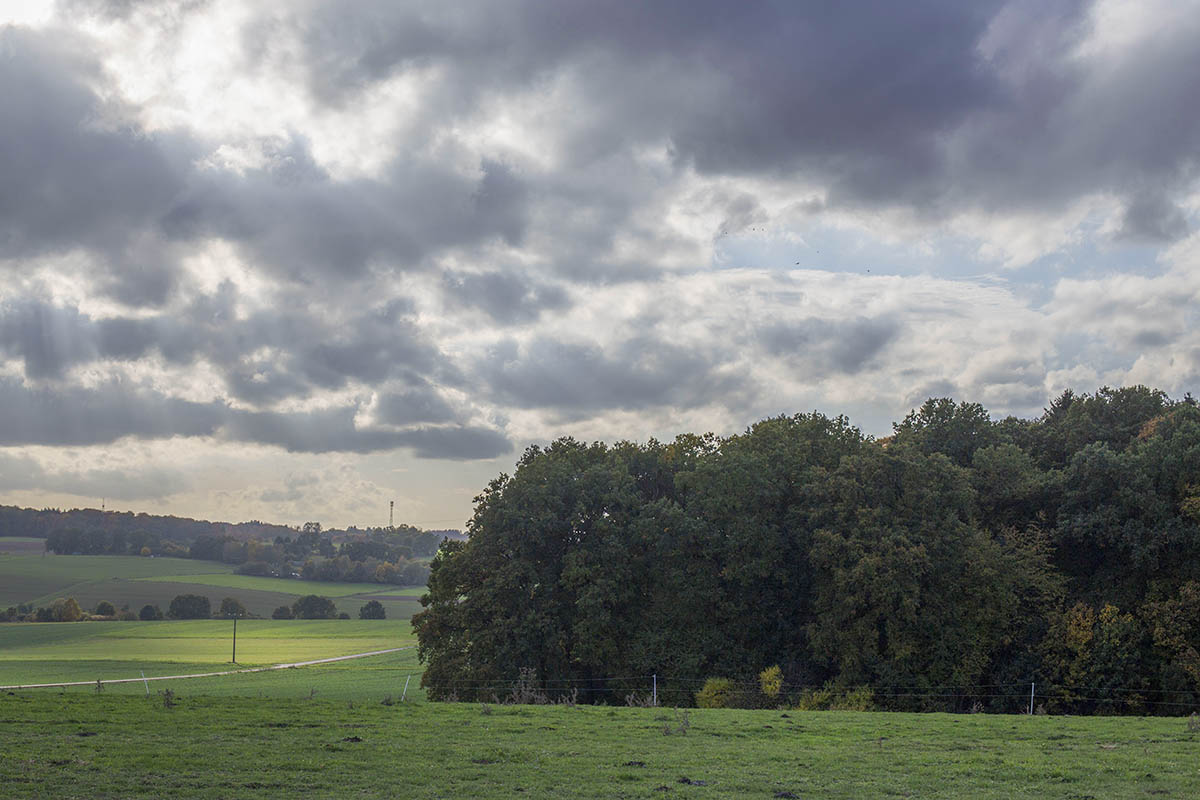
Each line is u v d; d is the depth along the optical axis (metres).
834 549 58.03
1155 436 62.28
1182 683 53.88
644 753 26.34
